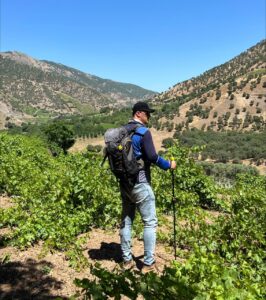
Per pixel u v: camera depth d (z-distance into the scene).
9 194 11.26
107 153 5.28
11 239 6.84
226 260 6.31
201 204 12.39
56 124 73.88
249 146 115.38
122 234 5.74
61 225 7.40
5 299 4.74
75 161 13.46
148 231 5.45
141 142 5.21
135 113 5.39
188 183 11.97
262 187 15.59
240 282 4.34
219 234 7.00
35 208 8.41
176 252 6.49
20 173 12.08
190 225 8.07
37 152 20.17
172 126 162.75
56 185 9.48
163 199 10.26
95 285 3.44
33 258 6.10
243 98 186.75
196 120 175.25
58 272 5.61
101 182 9.95
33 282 5.23
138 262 6.06
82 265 5.83
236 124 165.50
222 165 47.56
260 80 198.50
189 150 12.41
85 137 155.75
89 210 8.29
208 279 4.21
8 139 21.95
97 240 7.26
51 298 4.83
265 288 4.82
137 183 5.25
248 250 6.50
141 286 3.45
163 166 5.39
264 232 7.24
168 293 3.43
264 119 167.88
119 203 8.66
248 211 7.43
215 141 134.88
